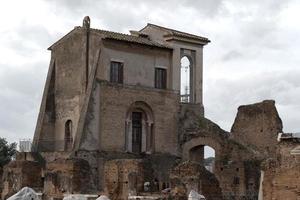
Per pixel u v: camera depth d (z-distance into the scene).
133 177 56.56
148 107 76.69
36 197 29.98
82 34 74.81
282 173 40.50
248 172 69.19
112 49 74.50
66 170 61.97
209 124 76.31
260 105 71.31
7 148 98.38
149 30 81.88
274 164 41.22
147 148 76.12
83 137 70.00
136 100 75.38
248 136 72.06
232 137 73.38
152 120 76.75
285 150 41.03
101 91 72.62
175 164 75.31
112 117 73.06
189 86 81.50
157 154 76.06
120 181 58.06
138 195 55.50
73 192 61.00
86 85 73.12
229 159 72.81
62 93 77.38
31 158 70.75
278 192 40.56
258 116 71.38
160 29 80.31
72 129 75.00
